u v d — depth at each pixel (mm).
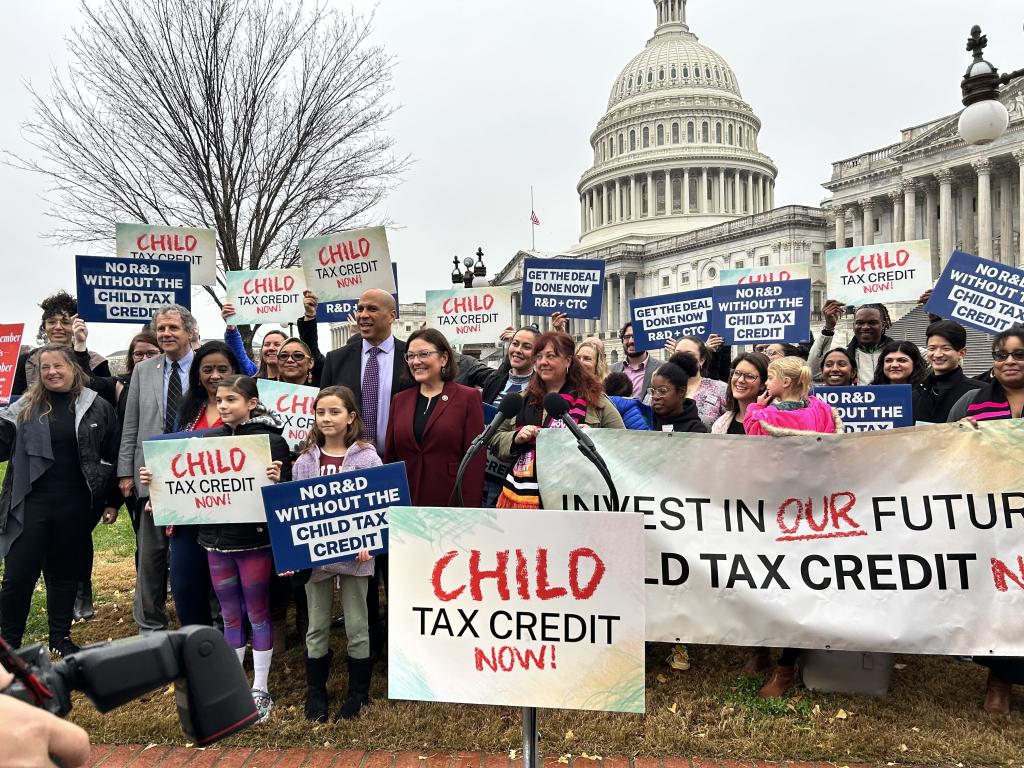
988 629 3756
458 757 3656
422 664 2764
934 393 5680
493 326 8625
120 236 7254
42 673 1215
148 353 6195
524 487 4129
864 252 7414
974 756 3541
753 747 3678
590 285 8492
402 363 5078
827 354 6414
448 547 2750
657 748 3695
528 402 4660
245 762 3656
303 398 5414
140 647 1317
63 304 6785
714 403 6316
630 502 4023
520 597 2703
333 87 17031
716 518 3988
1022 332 4273
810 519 3939
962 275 6230
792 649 4309
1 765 835
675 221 84625
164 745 3869
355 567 4117
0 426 5125
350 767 3576
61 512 5156
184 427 4996
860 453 3926
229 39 15797
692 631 3963
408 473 4430
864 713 4012
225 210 16594
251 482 4301
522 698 2697
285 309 7699
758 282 7934
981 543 3803
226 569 4398
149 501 5023
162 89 15500
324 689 4195
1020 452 3785
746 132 88000
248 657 5055
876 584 3859
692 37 92688
